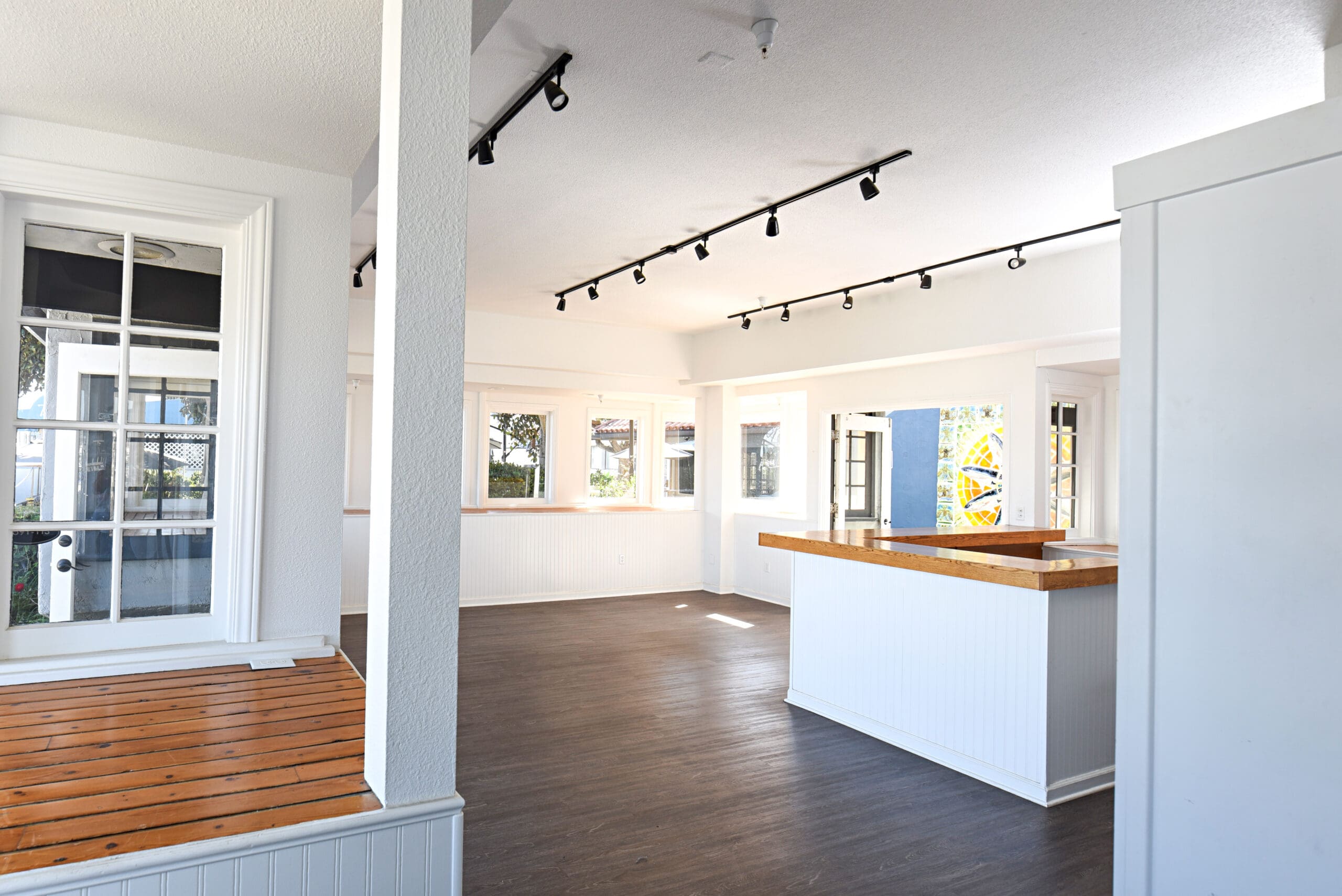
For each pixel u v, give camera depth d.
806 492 8.26
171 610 2.98
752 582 8.98
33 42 2.20
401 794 1.73
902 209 4.43
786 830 3.16
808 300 7.01
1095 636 3.67
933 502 9.66
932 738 4.02
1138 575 1.51
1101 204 4.31
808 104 3.18
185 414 2.99
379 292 1.84
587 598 8.80
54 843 1.56
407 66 1.70
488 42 2.75
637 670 5.71
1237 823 1.36
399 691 1.72
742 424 9.51
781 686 5.36
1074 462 6.73
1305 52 2.73
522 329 8.03
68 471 2.81
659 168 3.90
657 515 9.25
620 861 2.89
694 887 2.71
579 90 3.10
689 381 9.10
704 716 4.66
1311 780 1.27
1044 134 3.43
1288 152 1.30
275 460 3.08
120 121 2.71
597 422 9.39
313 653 3.06
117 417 2.88
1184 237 1.44
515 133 3.50
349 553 7.55
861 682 4.46
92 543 2.84
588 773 3.74
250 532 3.01
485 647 6.37
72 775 1.90
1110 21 2.55
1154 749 1.49
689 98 3.16
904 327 6.48
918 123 3.33
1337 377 1.24
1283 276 1.31
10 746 2.09
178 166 2.89
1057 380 6.26
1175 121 3.28
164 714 2.38
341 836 1.67
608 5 2.53
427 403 1.72
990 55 2.78
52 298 2.79
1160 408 1.48
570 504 9.18
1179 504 1.45
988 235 4.90
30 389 2.76
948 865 2.90
